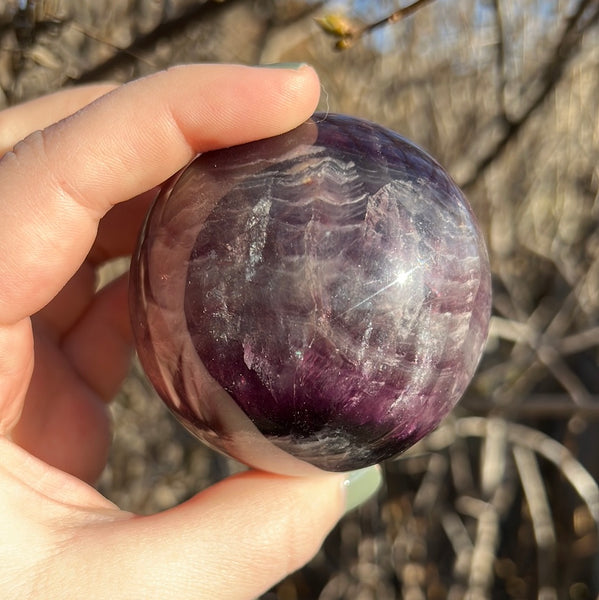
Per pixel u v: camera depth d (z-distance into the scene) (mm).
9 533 95
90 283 154
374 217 89
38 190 101
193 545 99
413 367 90
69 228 102
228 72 99
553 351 240
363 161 93
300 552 106
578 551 259
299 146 95
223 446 100
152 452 264
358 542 271
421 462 277
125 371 155
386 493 273
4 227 100
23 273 102
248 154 97
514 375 266
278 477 108
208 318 89
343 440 93
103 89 136
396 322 88
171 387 97
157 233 96
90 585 94
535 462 259
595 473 277
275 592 292
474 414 250
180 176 101
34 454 133
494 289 274
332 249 87
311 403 89
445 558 288
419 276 89
